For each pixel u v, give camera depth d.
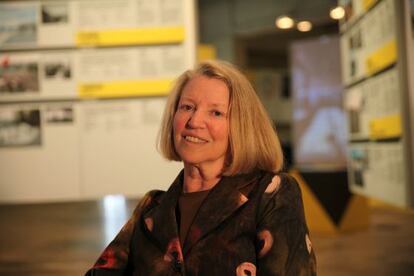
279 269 1.13
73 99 2.67
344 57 3.25
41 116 2.68
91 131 2.67
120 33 2.64
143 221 1.36
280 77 14.77
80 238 5.12
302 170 5.57
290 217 1.19
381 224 5.74
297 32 12.43
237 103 1.31
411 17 2.09
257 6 10.43
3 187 2.69
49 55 2.67
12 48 2.67
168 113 1.43
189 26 2.62
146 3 2.63
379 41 2.44
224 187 1.26
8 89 2.68
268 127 1.33
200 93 1.32
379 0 2.39
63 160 2.69
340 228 5.28
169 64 2.63
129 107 2.66
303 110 7.22
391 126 2.35
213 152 1.29
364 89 2.80
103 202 6.25
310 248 1.18
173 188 1.36
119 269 1.37
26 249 4.64
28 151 2.69
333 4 9.36
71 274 3.66
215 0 10.90
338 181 5.34
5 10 2.67
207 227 1.20
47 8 2.66
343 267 3.71
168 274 1.20
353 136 3.14
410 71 2.13
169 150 1.44
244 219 1.20
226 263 1.16
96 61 2.65
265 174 1.29
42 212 6.91
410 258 3.90
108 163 2.67
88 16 2.65
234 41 10.78
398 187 2.31
